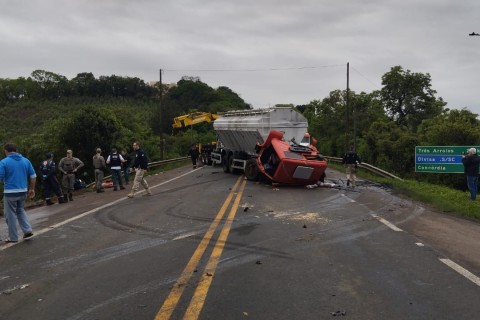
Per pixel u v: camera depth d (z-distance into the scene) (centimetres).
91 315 497
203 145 3716
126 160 2109
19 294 571
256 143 2211
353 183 1825
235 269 663
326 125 5853
